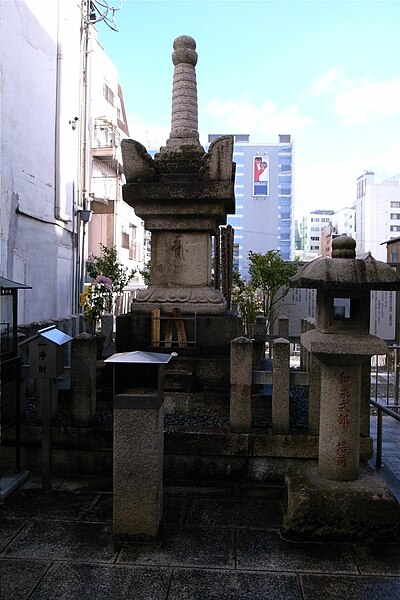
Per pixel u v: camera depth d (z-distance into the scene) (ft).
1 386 17.04
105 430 17.02
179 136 23.34
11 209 35.47
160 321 21.42
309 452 16.48
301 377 18.02
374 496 13.35
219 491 16.16
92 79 67.82
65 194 47.03
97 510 14.82
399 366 28.04
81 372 17.19
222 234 34.09
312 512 13.19
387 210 213.05
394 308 41.39
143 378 13.39
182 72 23.90
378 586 11.36
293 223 219.82
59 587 11.17
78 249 52.54
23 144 37.45
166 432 16.76
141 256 101.96
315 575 11.73
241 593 11.04
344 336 13.62
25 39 37.22
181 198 21.22
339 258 13.82
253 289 53.11
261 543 13.08
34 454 17.40
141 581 11.40
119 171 75.97
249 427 16.76
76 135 51.21
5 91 33.65
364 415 17.22
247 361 16.70
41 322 23.65
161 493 13.67
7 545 12.87
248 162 208.64
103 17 57.52
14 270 36.47
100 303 32.04
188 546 12.85
